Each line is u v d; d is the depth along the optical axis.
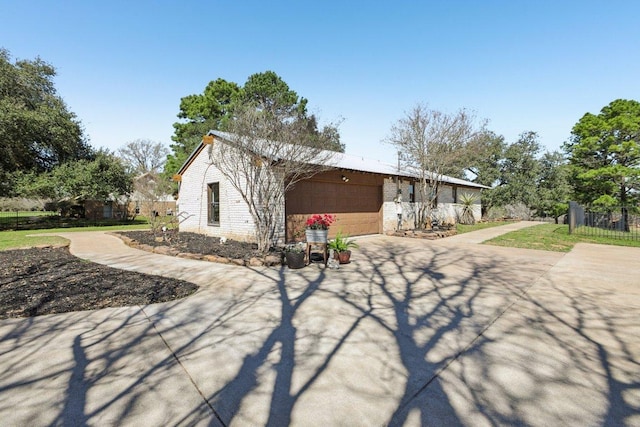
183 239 10.54
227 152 9.12
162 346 3.04
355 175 12.09
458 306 4.20
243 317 3.82
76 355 2.85
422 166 14.66
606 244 10.23
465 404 2.13
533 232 14.24
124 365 2.67
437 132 14.83
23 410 2.07
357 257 7.96
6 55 17.77
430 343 3.09
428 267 6.73
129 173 22.67
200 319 3.75
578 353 2.87
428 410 2.06
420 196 16.42
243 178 9.69
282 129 7.89
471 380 2.43
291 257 6.47
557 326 3.50
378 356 2.83
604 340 3.14
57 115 18.47
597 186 19.06
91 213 24.06
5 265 6.70
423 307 4.17
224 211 10.62
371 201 13.35
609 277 5.79
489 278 5.74
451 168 16.83
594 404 2.12
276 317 3.81
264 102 8.57
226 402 2.16
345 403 2.14
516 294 4.75
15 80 17.67
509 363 2.69
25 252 8.55
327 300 4.47
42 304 4.23
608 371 2.55
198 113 27.73
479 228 17.11
